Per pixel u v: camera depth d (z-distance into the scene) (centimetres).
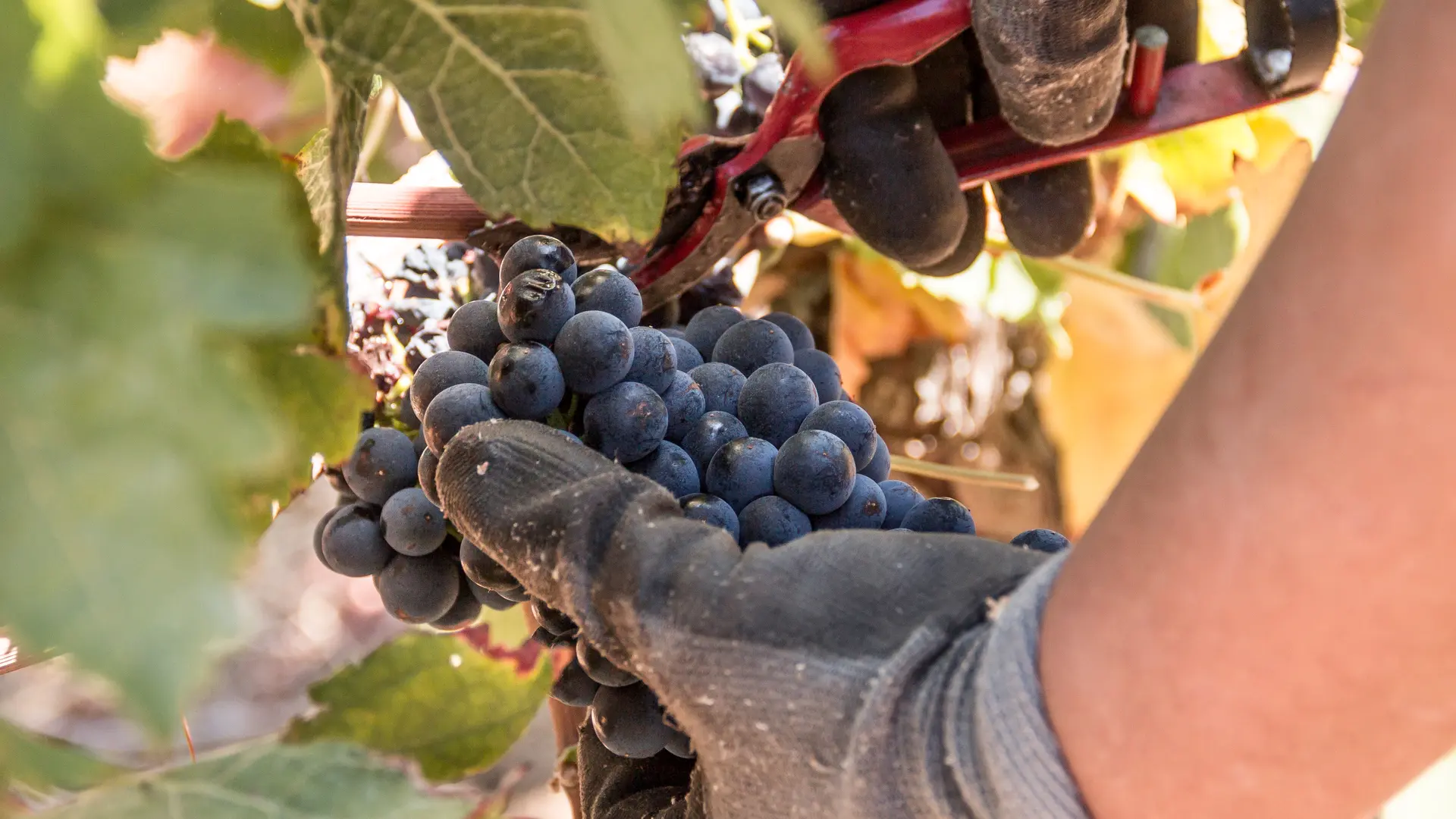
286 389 26
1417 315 20
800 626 25
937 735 24
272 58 31
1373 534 21
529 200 28
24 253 16
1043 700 23
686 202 34
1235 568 21
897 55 31
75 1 16
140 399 16
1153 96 34
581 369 29
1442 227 20
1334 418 21
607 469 28
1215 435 22
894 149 33
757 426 31
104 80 17
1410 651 21
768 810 26
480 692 32
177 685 15
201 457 16
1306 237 21
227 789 23
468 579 33
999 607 25
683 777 33
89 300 16
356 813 23
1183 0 34
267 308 16
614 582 27
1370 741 22
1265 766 22
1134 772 23
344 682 31
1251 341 22
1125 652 22
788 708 25
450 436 30
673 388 30
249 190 17
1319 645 21
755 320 33
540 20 26
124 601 15
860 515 30
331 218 28
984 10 30
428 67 27
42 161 16
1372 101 21
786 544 27
